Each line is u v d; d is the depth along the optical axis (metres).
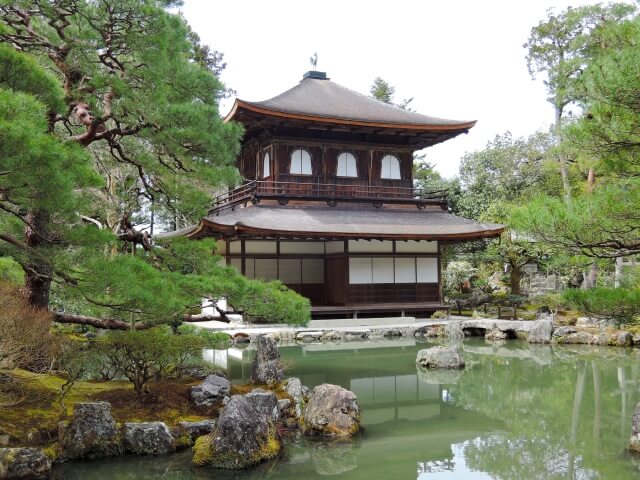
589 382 13.95
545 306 25.92
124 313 11.21
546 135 36.03
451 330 22.86
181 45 10.34
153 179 12.14
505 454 8.68
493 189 36.62
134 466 8.00
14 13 10.26
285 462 8.32
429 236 25.50
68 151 7.62
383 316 26.62
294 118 26.52
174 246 11.56
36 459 7.43
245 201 28.06
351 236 24.27
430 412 11.16
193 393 9.98
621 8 23.48
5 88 7.38
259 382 11.84
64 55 10.34
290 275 27.73
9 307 8.20
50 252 8.53
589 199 8.82
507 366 16.33
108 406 8.59
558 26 28.53
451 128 28.95
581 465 8.16
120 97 10.19
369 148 29.94
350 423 9.68
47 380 10.20
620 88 7.66
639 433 8.78
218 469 7.95
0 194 7.36
